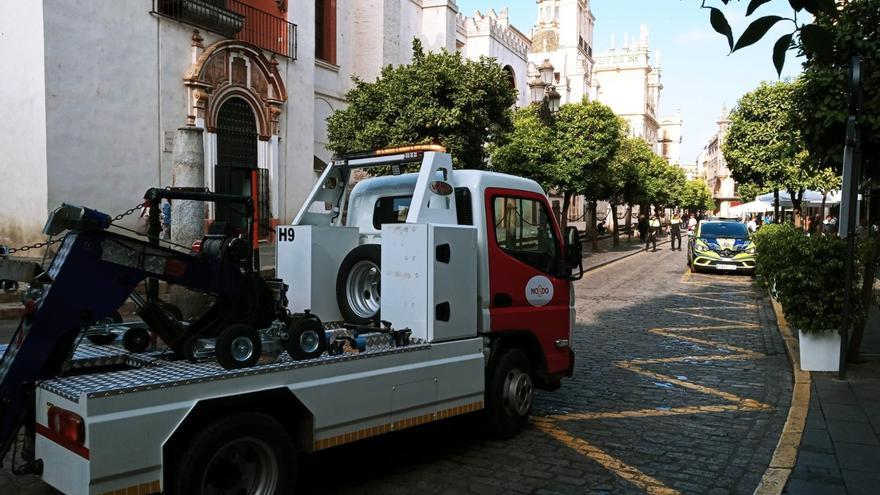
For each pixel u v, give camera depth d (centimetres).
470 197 546
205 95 1505
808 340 791
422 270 488
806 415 614
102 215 379
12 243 1272
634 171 3416
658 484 481
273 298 455
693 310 1379
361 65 2345
